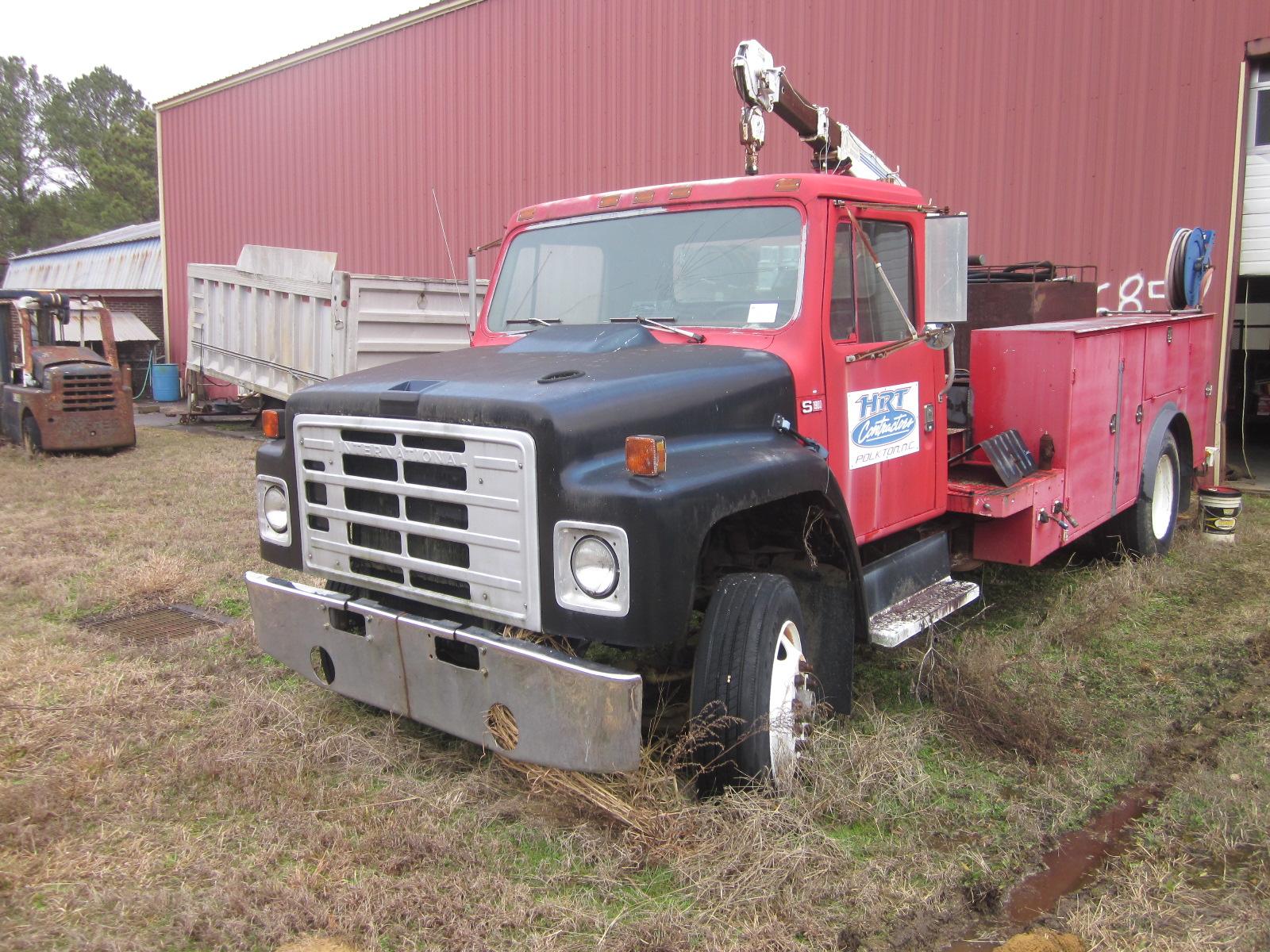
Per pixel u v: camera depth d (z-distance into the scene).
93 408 12.18
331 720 4.16
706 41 12.40
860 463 4.20
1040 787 3.68
